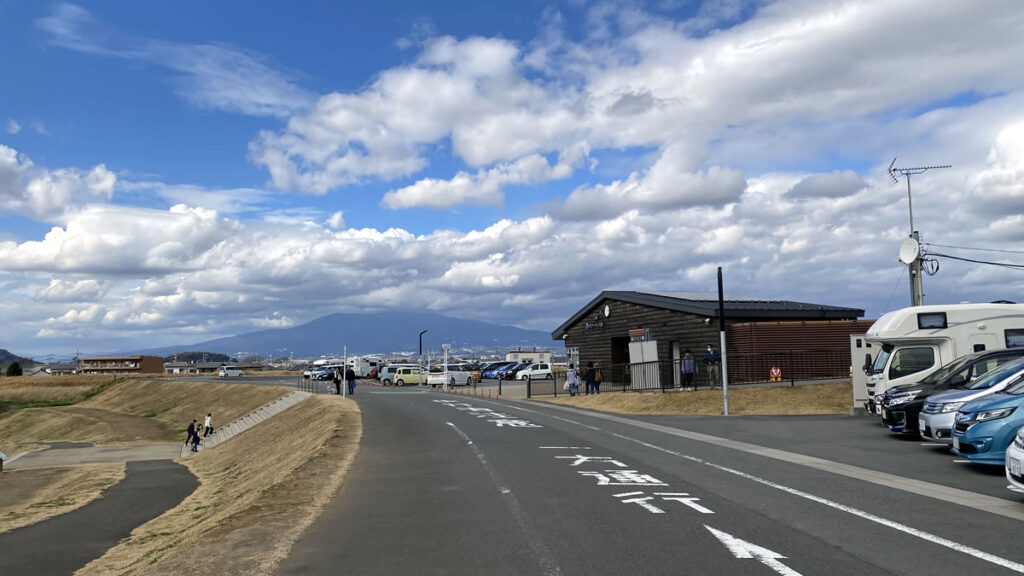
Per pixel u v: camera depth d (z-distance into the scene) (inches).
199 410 2450.8
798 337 1333.7
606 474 475.5
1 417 2829.7
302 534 319.0
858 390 908.6
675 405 1101.1
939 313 761.6
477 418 986.1
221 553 288.7
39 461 1598.2
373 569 256.8
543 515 344.8
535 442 679.7
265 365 6904.5
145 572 277.3
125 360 5797.2
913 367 759.7
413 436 757.3
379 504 388.8
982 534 295.4
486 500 389.4
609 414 1069.8
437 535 308.2
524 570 249.8
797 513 341.4
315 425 1063.0
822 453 573.6
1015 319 753.0
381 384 2568.9
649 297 1544.0
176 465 1330.0
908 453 564.1
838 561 254.7
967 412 460.1
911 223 1214.3
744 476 460.4
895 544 278.8
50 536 633.0
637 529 310.2
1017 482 350.0
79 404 3248.0
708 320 1385.3
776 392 1084.5
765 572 241.8
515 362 2955.2
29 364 7657.5
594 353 1777.8
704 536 295.1
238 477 959.6
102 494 941.2
